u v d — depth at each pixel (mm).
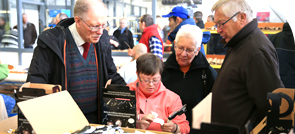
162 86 1480
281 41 2578
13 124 1116
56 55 1425
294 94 902
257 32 1310
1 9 6086
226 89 1307
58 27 1467
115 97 1089
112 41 4945
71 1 5762
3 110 1282
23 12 6043
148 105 1390
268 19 3443
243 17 1309
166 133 987
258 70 1188
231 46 1371
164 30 4668
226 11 1312
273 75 1169
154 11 4832
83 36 1430
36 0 5938
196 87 1600
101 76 1590
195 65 1577
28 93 1032
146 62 1308
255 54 1208
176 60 1649
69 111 1055
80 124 1063
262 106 1172
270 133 907
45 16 5988
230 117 1278
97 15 1340
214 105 1349
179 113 1222
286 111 892
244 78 1238
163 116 1362
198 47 1531
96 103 1612
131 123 1074
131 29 5055
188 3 4168
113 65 1747
